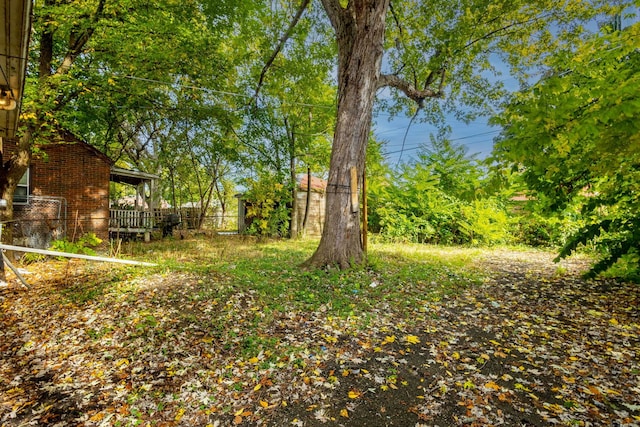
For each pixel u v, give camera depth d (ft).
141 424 8.07
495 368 10.25
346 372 10.08
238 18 33.09
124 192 99.60
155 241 47.11
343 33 23.00
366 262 23.58
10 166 25.54
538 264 29.04
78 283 20.16
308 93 45.32
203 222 77.00
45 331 13.47
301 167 60.59
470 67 35.19
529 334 12.76
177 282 19.27
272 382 9.66
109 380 9.96
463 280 21.35
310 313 14.79
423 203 47.57
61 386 9.68
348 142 23.03
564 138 7.95
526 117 8.43
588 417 7.83
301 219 61.21
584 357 10.81
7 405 8.84
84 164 36.52
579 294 18.34
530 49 31.71
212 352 11.42
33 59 31.04
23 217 32.14
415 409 8.37
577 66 9.37
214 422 8.11
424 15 32.60
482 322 14.05
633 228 13.57
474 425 7.70
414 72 32.94
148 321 13.78
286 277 20.80
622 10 10.96
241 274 21.07
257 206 52.01
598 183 14.03
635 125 6.56
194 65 32.14
